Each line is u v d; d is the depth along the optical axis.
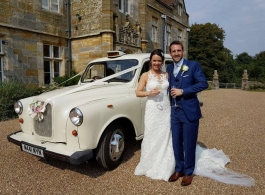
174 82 3.10
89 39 11.23
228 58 51.75
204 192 2.84
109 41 10.53
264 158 3.94
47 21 10.64
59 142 3.22
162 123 3.28
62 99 3.30
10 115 7.30
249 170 3.47
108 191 2.88
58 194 2.83
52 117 3.19
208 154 3.82
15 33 9.27
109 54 4.91
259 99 13.38
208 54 41.97
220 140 4.99
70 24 11.78
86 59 11.44
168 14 19.12
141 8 14.11
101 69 4.82
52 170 3.51
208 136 5.30
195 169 3.37
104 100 3.39
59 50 11.47
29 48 9.85
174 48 3.04
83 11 11.31
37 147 3.17
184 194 2.80
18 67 9.43
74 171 3.47
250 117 7.58
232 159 3.91
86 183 3.09
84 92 3.59
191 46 42.75
